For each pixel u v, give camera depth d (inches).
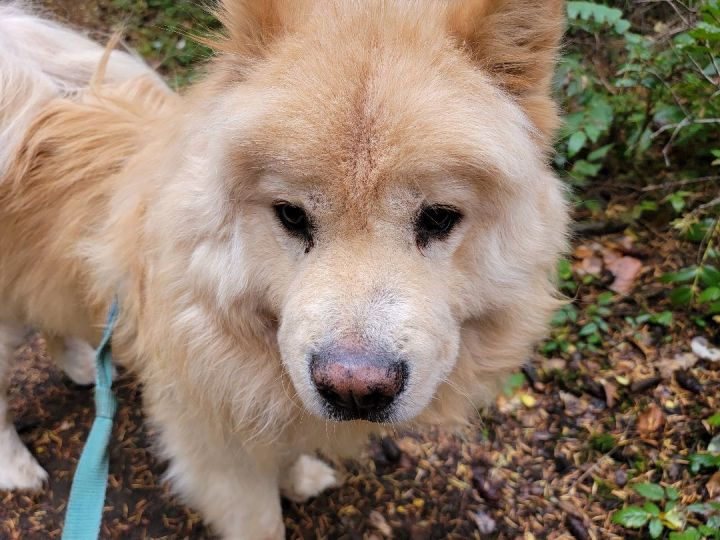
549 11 11.9
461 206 11.4
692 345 23.2
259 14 11.6
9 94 16.4
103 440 15.1
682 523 18.1
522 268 12.8
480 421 21.2
